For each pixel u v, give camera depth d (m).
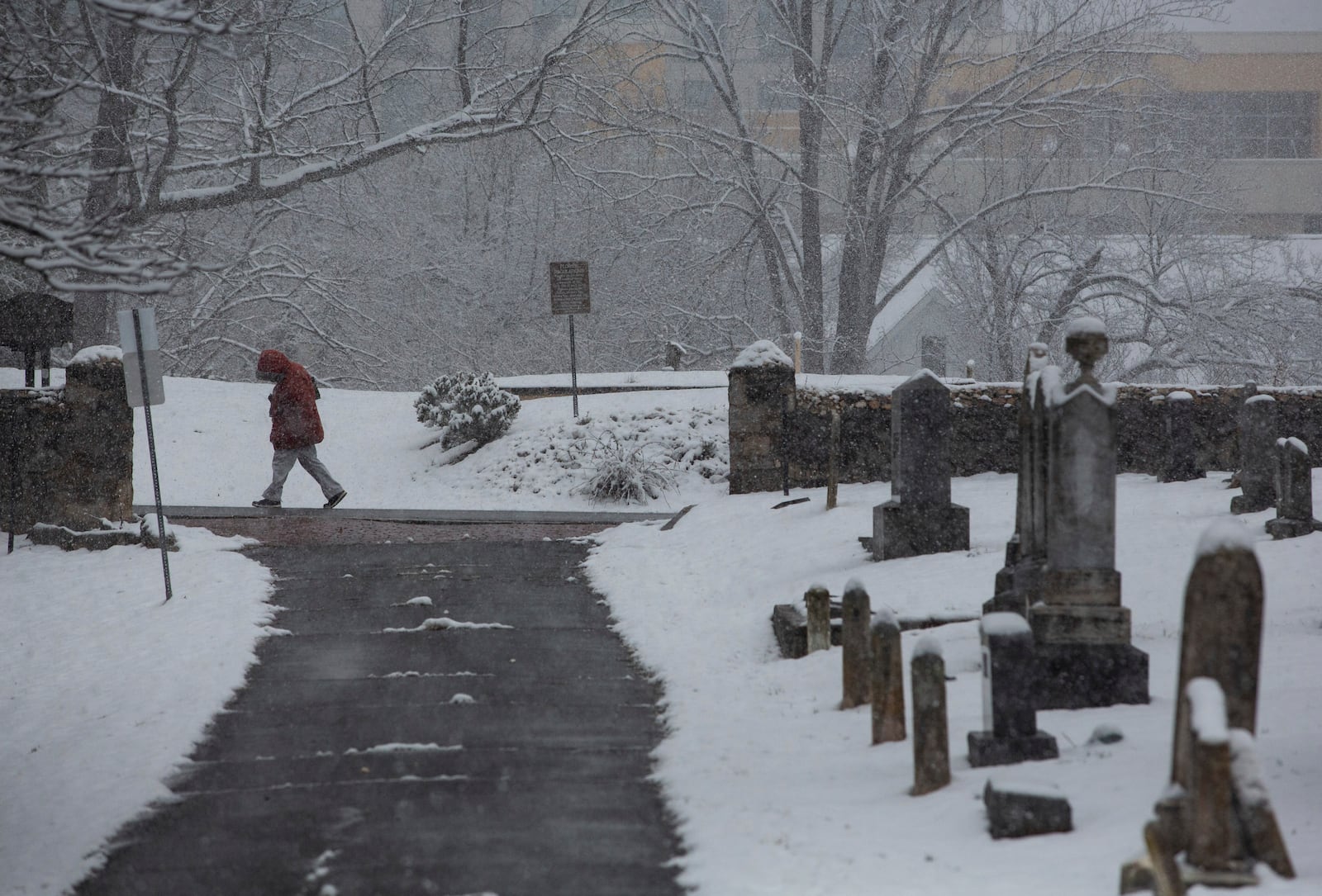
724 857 13.28
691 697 21.27
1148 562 26.12
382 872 13.62
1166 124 88.50
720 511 38.03
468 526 38.31
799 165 88.06
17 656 25.92
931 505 29.44
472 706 21.11
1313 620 21.38
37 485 35.78
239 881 13.73
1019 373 89.62
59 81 21.69
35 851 15.18
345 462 56.62
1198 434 42.28
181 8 15.76
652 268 87.56
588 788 16.56
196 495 52.44
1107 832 12.29
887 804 14.45
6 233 38.56
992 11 85.75
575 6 91.44
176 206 59.75
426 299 85.94
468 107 67.00
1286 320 83.06
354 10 91.19
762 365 41.38
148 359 29.38
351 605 28.59
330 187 81.88
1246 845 10.34
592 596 29.58
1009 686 15.21
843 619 20.50
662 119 86.69
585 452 50.94
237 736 19.94
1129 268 86.56
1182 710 11.11
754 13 90.06
